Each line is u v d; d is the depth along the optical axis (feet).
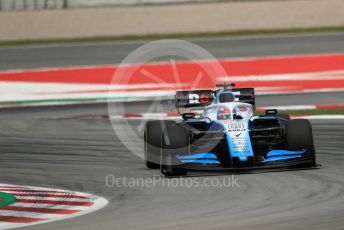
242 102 135.64
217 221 91.97
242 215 95.50
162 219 95.30
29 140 176.14
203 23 395.75
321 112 198.90
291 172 125.70
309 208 97.76
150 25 395.75
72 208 107.34
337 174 122.62
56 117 210.59
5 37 387.96
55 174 137.08
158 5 426.92
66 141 172.65
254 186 115.65
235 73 285.43
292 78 269.23
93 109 223.51
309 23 390.42
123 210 103.71
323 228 84.53
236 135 125.29
